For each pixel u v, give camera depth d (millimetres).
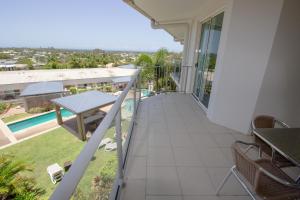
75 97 7508
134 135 2654
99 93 8203
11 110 10414
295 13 2078
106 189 1188
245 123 2703
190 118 3344
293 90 2436
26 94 9875
